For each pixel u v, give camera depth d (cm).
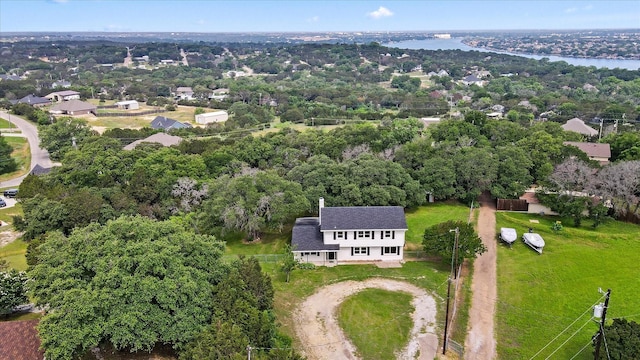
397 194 6344
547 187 6525
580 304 4350
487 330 3991
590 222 6256
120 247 3662
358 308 4384
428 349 3766
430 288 4706
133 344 3294
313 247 5262
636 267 5025
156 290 3409
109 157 7419
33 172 9075
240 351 2997
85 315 3183
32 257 4838
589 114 13600
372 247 5334
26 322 3450
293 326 4106
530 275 4900
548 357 3631
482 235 5891
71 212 5891
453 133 8706
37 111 13775
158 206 6309
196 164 7094
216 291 3694
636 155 7531
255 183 5994
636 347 3167
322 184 6412
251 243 5912
